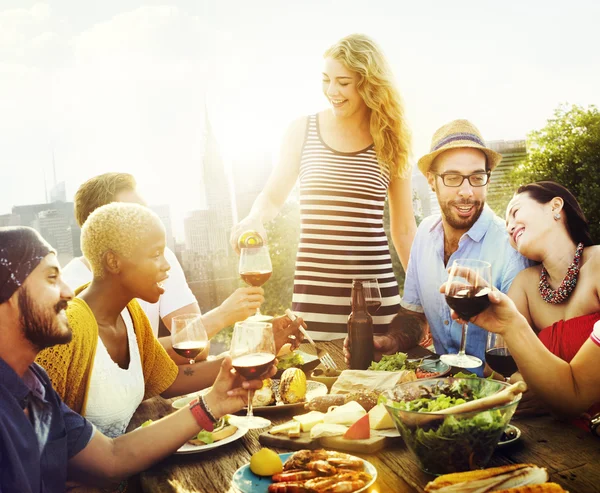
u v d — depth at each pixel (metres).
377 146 3.18
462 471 1.34
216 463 1.56
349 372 1.99
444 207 2.82
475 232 2.79
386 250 3.31
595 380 1.69
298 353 2.44
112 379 1.89
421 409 1.42
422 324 2.75
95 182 2.71
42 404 1.45
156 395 2.18
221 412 1.60
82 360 1.82
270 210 3.35
